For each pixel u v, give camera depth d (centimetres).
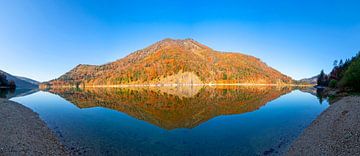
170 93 11500
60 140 2397
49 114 4206
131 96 9394
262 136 2572
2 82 17638
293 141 2272
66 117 3903
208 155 2012
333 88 10112
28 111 4081
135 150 2147
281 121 3369
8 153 1686
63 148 2106
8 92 12362
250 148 2169
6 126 2434
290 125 3058
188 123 3416
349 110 2794
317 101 6091
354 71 6875
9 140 1972
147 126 3219
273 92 11275
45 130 2734
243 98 7731
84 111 4678
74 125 3231
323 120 2808
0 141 1906
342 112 2809
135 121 3600
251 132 2783
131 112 4597
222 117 3884
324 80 16388
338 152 1623
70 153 1998
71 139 2470
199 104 6028
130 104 6144
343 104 3462
